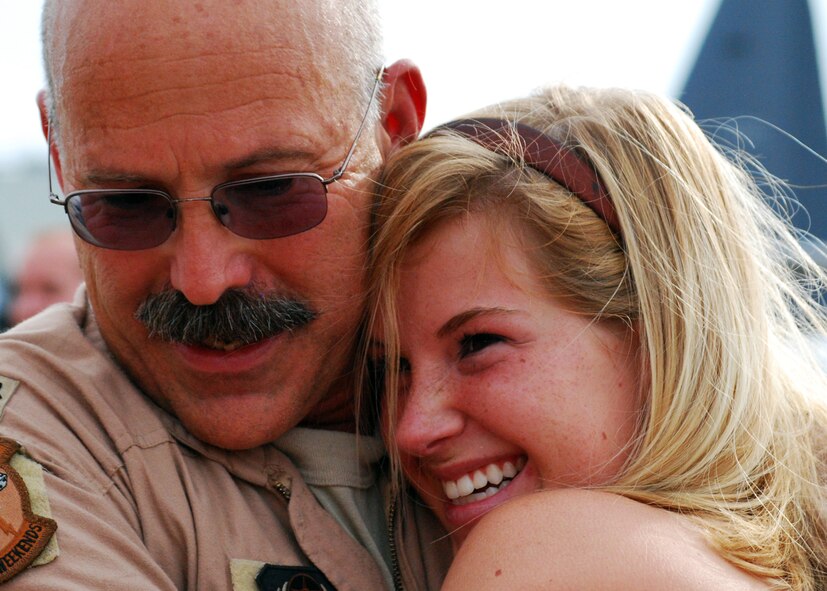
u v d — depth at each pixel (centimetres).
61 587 163
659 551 168
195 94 182
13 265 649
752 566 176
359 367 214
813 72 402
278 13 188
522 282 196
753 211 233
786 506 197
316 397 209
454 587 175
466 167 198
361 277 207
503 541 176
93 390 193
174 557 186
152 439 192
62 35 189
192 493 190
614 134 211
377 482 219
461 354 200
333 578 194
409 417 200
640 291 201
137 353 198
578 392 195
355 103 204
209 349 193
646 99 221
